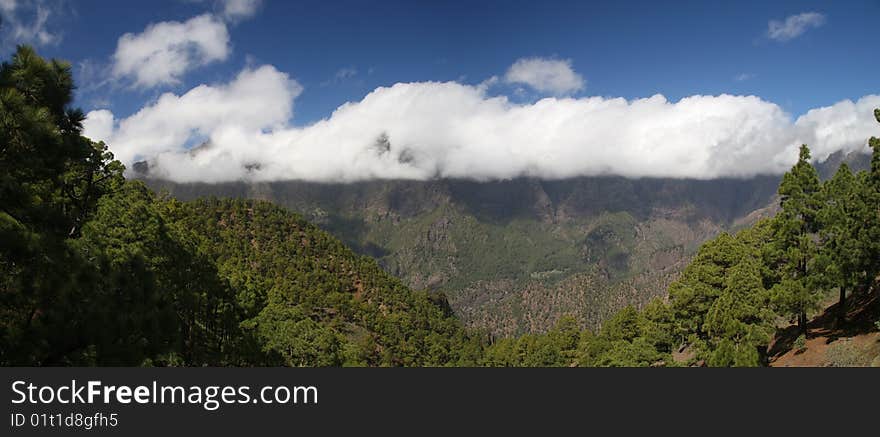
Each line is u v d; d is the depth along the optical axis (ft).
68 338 43.01
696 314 175.01
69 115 50.06
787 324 190.29
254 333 173.27
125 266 56.08
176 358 82.53
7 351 40.68
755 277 145.28
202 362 140.67
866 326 129.29
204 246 203.41
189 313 139.33
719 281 171.53
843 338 129.80
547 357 338.95
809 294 130.62
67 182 69.56
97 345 44.91
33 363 41.98
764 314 140.67
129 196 127.03
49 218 48.49
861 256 115.85
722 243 178.50
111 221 108.06
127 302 51.24
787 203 140.87
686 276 196.24
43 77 47.85
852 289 125.18
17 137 44.68
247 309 192.44
